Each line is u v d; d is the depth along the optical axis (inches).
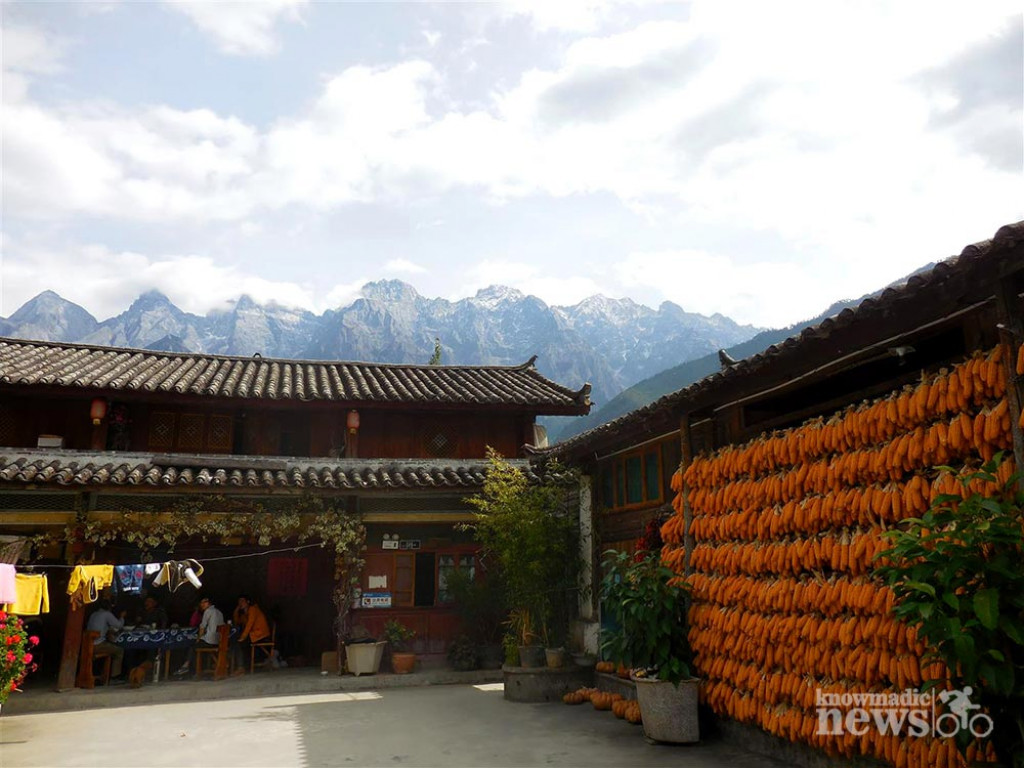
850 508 231.5
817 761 245.9
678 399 319.9
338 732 349.1
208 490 491.8
